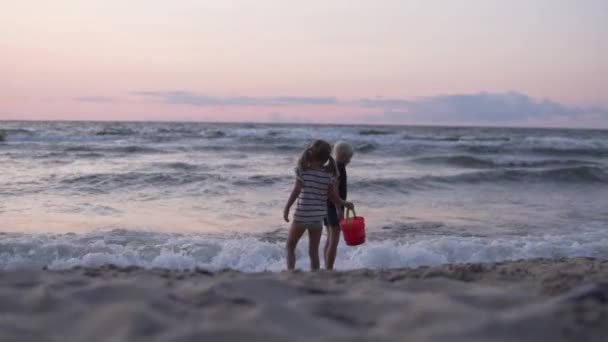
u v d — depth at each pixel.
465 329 2.54
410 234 9.68
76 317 2.81
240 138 37.44
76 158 23.72
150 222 10.22
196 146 31.33
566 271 4.94
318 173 5.97
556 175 18.66
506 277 4.54
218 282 3.60
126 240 8.55
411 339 2.44
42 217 10.45
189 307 3.05
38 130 49.66
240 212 11.48
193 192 14.00
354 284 3.78
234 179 15.98
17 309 2.92
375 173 19.98
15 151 26.11
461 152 31.09
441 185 16.80
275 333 2.53
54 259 7.45
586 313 2.77
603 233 9.77
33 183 14.91
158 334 2.56
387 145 33.53
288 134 41.50
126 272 4.64
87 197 13.00
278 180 16.03
